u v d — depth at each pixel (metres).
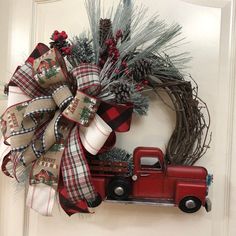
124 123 0.60
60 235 0.78
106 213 0.76
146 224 0.75
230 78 0.72
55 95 0.58
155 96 0.74
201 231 0.73
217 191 0.73
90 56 0.63
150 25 0.66
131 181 0.66
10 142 0.59
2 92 0.75
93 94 0.58
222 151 0.73
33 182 0.60
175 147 0.70
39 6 0.79
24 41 0.78
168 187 0.66
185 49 0.73
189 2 0.73
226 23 0.73
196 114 0.69
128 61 0.64
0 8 0.80
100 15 0.70
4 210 0.80
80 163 0.58
